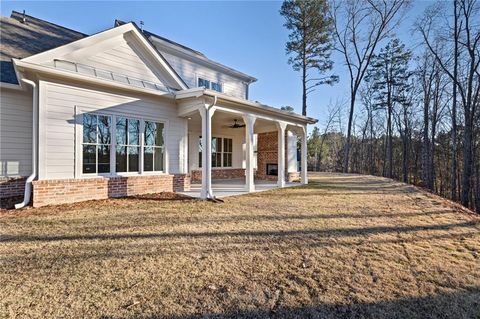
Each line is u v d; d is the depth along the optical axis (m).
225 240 4.18
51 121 6.42
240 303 2.42
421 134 25.48
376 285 2.78
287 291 2.65
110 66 7.88
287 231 4.71
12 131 7.57
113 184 7.49
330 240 4.23
